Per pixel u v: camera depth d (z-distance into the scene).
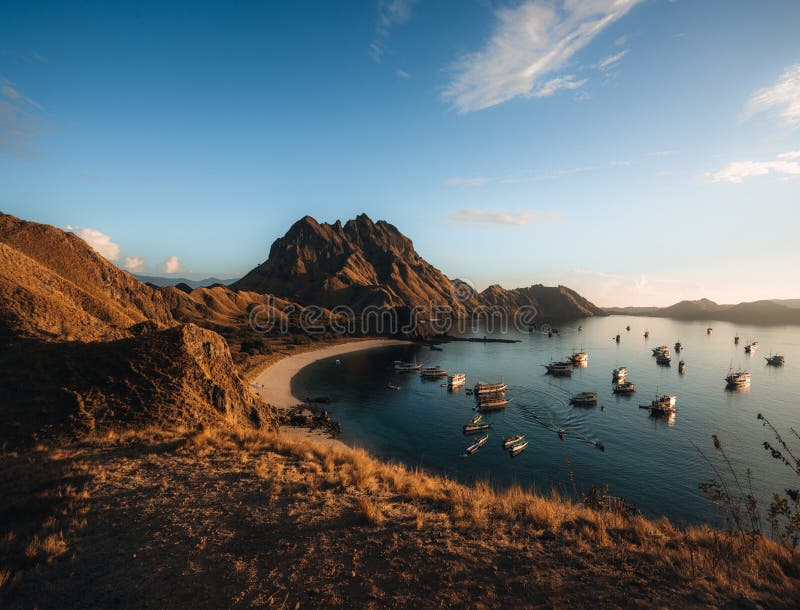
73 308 50.72
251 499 10.34
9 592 6.50
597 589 6.14
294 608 5.94
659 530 8.88
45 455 13.63
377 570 6.95
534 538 8.15
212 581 6.71
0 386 23.80
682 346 183.25
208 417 27.16
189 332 36.03
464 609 5.76
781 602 5.62
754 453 53.78
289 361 124.62
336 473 12.82
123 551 7.77
